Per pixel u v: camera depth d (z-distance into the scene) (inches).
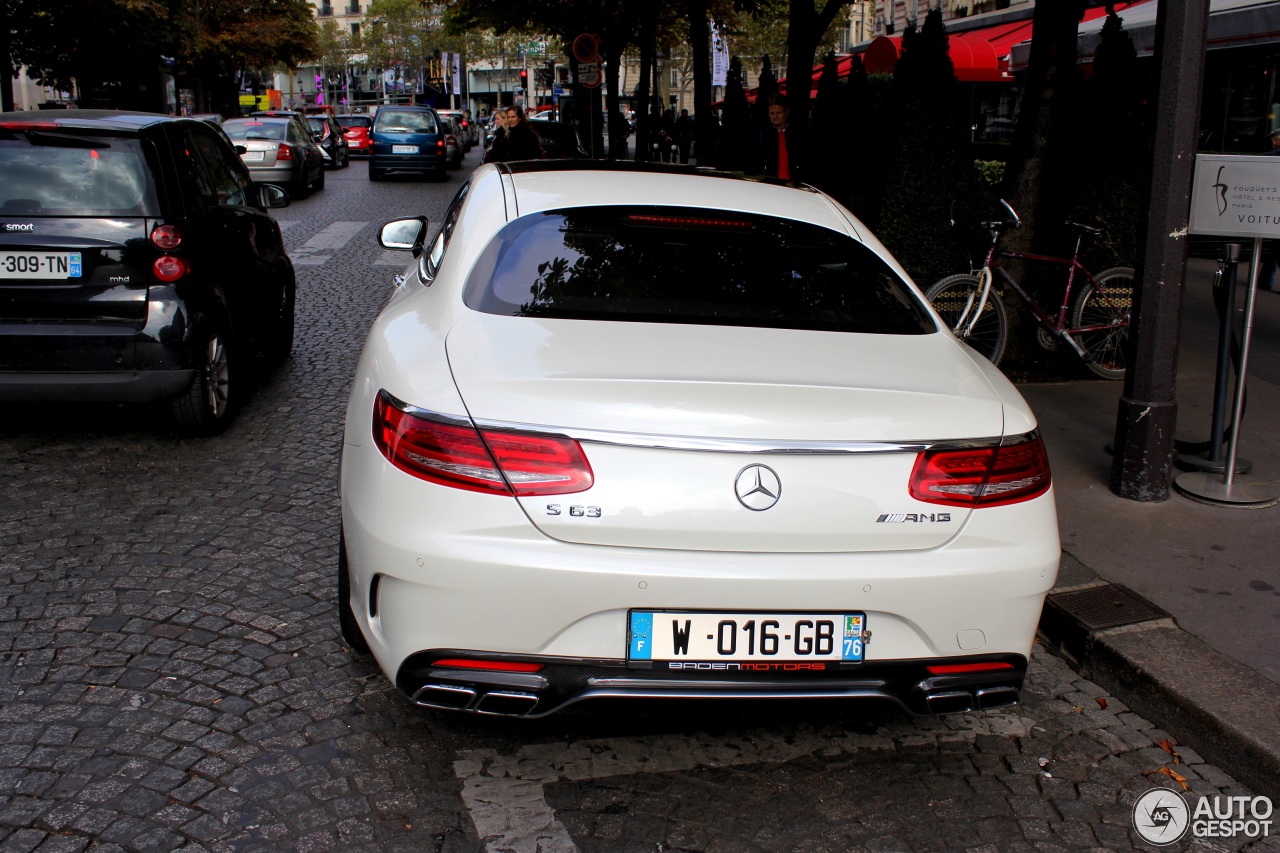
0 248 208.5
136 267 213.8
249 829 104.0
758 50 1637.6
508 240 134.3
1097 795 116.6
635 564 99.3
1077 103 306.3
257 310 267.3
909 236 311.9
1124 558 169.3
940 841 107.3
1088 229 282.7
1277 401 261.4
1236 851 107.9
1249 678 132.4
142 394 214.8
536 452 99.7
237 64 1807.3
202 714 124.0
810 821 109.5
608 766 117.5
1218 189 183.5
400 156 1058.1
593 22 1179.9
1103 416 250.5
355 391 122.7
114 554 168.6
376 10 3282.5
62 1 801.6
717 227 140.5
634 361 109.4
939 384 112.7
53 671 132.3
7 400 211.2
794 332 121.9
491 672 102.4
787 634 102.4
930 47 305.7
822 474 101.4
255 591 157.2
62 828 102.6
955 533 105.2
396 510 103.2
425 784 112.6
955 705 108.0
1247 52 540.4
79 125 217.8
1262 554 171.6
